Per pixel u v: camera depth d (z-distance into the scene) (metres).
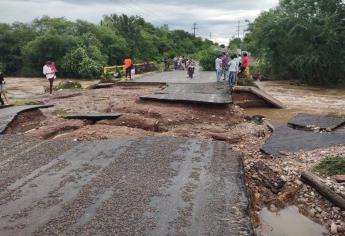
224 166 7.14
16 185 6.39
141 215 5.25
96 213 5.32
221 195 5.87
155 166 7.15
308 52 28.02
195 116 12.80
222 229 4.90
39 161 7.62
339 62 27.66
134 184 6.30
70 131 10.91
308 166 7.78
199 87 18.48
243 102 16.28
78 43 42.19
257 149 9.36
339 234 5.54
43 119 12.64
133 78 28.30
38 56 42.72
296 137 10.02
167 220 5.11
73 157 7.81
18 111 12.46
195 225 4.99
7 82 34.22
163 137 9.27
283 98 19.98
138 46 55.72
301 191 6.76
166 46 65.88
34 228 4.96
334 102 18.31
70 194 5.96
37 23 48.81
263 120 12.98
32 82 34.41
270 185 6.97
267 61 32.81
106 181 6.45
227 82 20.77
